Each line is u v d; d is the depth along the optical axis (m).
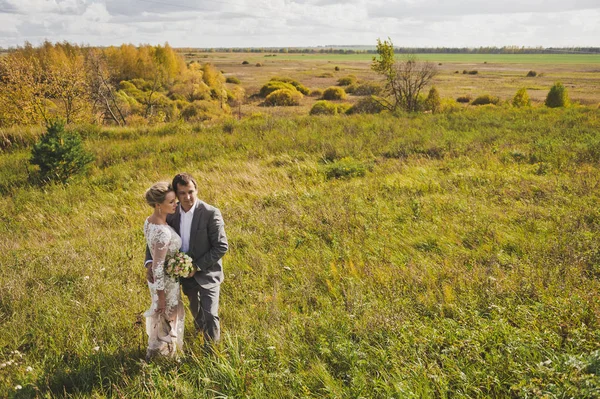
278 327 4.29
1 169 13.88
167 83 55.66
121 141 17.44
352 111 34.25
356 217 7.60
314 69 119.38
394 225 7.21
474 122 18.44
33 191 11.86
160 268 3.63
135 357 4.09
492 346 3.52
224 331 4.35
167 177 12.52
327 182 10.93
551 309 3.98
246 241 6.98
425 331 3.85
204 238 3.85
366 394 3.16
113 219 9.54
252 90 65.75
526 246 5.82
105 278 5.91
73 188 11.97
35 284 5.82
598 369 2.93
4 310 5.17
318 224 7.48
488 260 5.48
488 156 11.88
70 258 6.68
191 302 4.17
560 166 10.39
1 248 7.83
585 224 6.37
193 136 17.86
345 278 5.29
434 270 5.36
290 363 3.72
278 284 5.41
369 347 3.72
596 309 3.83
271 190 10.52
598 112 21.92
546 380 3.00
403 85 28.39
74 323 4.65
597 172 9.50
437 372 3.29
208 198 10.23
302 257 6.20
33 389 3.61
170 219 3.91
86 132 18.52
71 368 3.91
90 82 28.17
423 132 16.50
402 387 3.07
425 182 9.74
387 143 14.78
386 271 5.46
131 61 57.50
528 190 8.52
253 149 15.18
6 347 4.38
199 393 3.38
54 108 26.72
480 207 7.65
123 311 4.84
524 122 18.02
